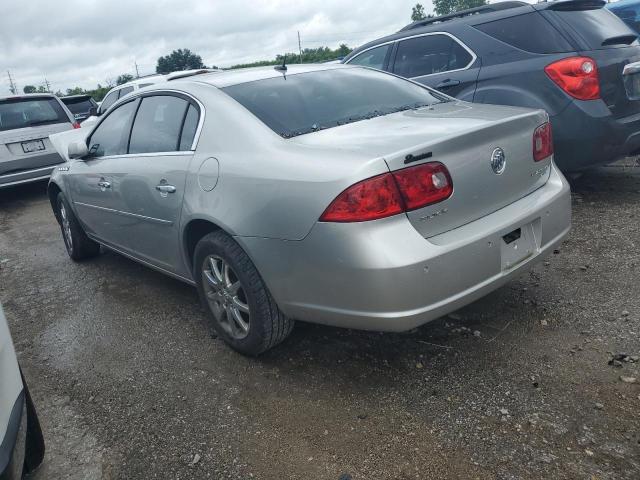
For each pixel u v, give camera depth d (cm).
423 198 242
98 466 247
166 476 236
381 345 315
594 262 389
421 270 235
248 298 293
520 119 287
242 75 355
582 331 306
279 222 262
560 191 306
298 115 309
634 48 501
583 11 504
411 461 228
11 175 846
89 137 466
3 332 215
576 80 458
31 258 580
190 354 334
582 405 248
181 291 436
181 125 345
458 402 260
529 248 286
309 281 258
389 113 321
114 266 517
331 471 228
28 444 235
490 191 270
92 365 336
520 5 520
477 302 352
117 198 400
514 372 277
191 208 313
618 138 467
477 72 518
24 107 874
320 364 304
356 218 235
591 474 211
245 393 287
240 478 230
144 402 291
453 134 253
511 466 219
